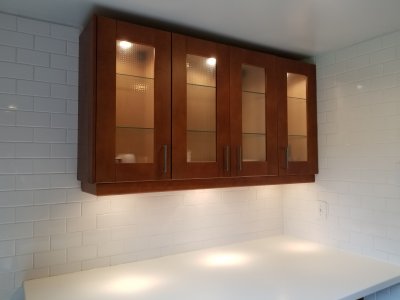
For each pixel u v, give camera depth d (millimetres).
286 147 2029
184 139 1652
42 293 1440
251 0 1434
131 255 1858
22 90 1591
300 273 1679
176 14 1582
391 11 1542
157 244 1945
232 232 2242
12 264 1554
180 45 1659
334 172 2107
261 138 1946
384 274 1656
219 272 1699
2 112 1545
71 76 1715
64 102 1693
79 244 1715
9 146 1558
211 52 1756
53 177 1658
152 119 1575
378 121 1866
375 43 1887
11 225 1555
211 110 1764
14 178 1566
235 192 2270
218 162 1750
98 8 1516
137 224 1884
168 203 1992
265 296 1404
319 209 2207
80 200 1723
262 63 1944
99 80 1457
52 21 1658
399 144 1768
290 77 2098
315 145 2188
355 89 1988
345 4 1466
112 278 1618
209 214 2148
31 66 1614
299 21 1667
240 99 1852
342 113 2059
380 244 1858
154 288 1496
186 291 1461
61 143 1682
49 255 1639
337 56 2096
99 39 1462
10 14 1568
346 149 2037
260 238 2365
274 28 1751
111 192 1498
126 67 1543
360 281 1566
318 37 1883
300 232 2352
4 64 1553
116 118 1504
